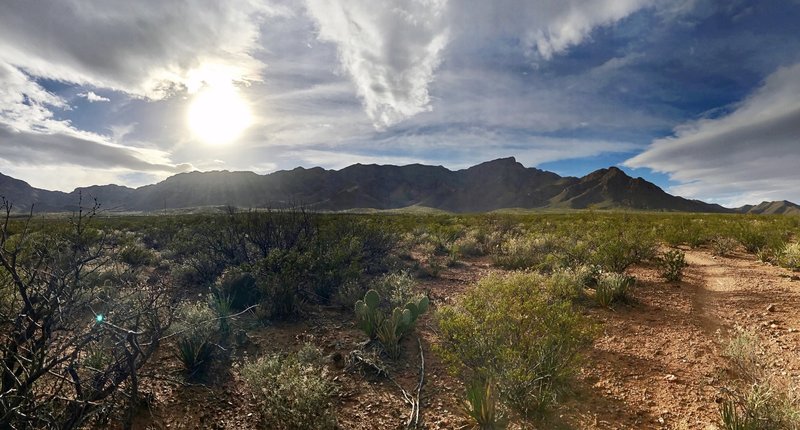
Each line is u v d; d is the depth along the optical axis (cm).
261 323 718
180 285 927
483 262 1376
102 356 446
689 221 2531
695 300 800
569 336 480
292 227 1097
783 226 1923
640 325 673
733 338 592
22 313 313
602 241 1206
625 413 428
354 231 1235
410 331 682
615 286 798
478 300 598
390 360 576
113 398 372
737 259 1268
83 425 383
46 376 397
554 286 771
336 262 920
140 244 1495
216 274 982
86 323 451
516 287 617
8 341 321
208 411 448
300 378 440
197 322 552
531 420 420
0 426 289
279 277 788
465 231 2216
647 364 534
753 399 386
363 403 468
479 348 491
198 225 1497
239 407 459
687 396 452
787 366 491
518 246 1423
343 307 821
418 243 1847
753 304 744
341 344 631
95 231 1285
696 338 608
